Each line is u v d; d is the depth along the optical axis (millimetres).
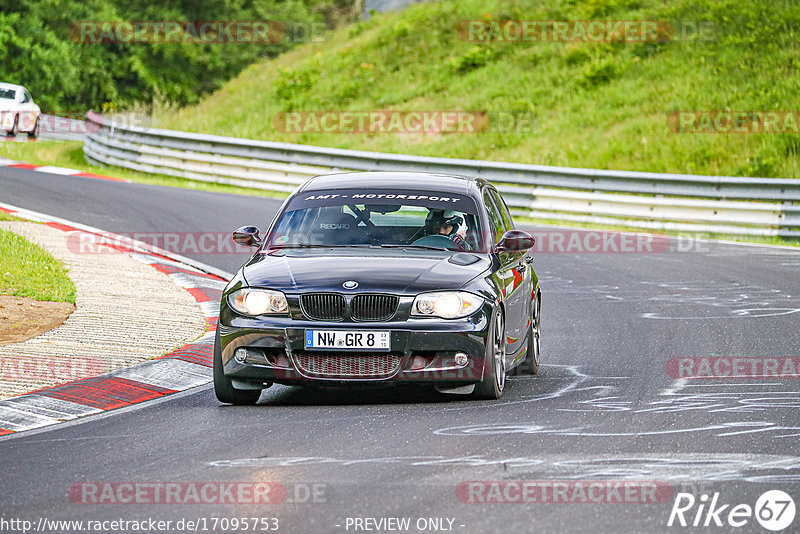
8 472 22156
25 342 35844
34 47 171625
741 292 52781
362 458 22641
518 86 126375
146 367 33531
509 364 31688
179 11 199875
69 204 75938
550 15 141250
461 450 23234
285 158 98062
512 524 18000
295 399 30312
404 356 28141
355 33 159250
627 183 84812
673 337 41062
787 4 128500
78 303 43031
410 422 26359
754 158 97812
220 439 24875
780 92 109938
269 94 139250
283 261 30219
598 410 27812
